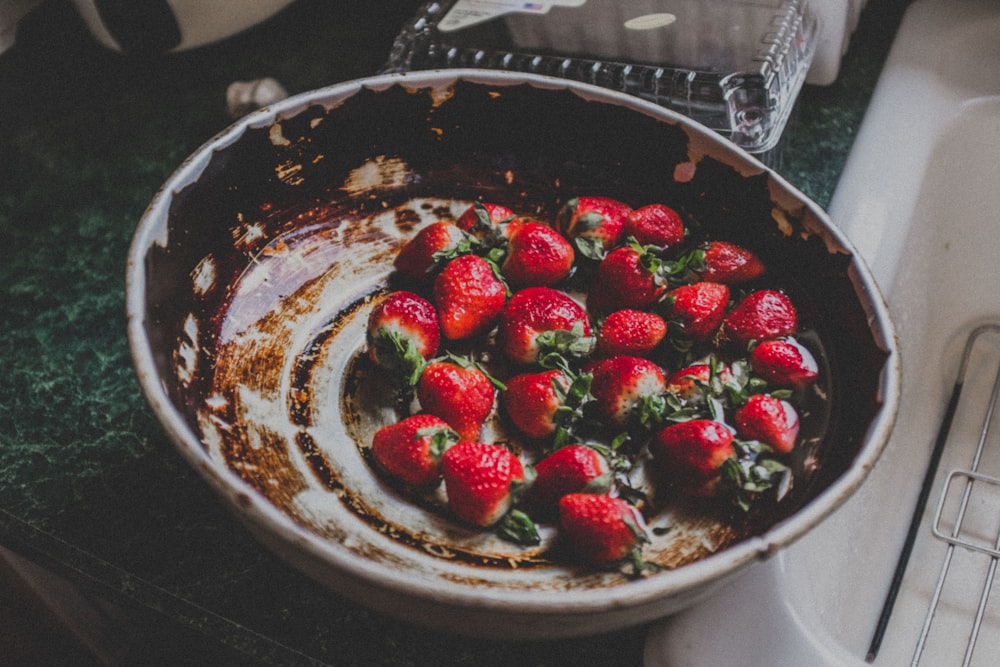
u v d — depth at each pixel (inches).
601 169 27.8
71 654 35.8
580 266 27.1
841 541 30.2
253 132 25.8
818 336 24.4
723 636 22.6
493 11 33.4
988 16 34.5
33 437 27.0
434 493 23.7
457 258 25.8
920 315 34.9
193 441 20.9
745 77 30.3
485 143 28.1
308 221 27.6
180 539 25.0
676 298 25.1
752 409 23.3
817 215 24.4
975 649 31.3
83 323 29.6
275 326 26.5
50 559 25.2
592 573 22.2
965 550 33.2
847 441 22.1
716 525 22.9
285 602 24.1
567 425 24.2
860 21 37.2
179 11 34.9
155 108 35.8
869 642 30.3
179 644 29.0
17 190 33.5
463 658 23.3
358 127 27.2
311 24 38.3
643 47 31.6
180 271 24.8
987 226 35.4
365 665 23.2
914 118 32.8
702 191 26.6
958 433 36.1
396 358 25.0
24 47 38.1
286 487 23.7
